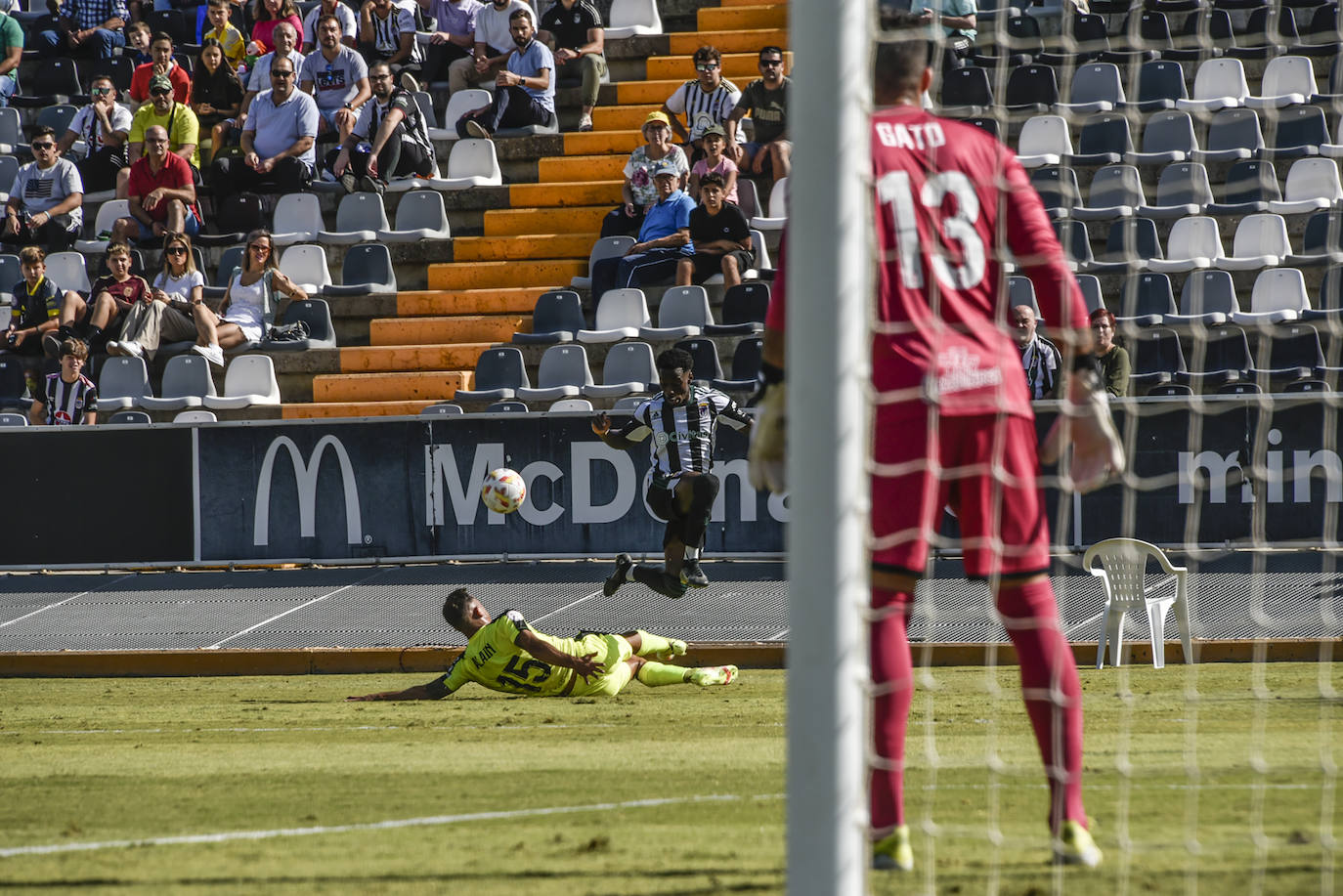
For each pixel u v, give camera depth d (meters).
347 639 35.38
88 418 48.44
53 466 42.91
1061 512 36.84
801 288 10.91
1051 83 59.22
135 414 49.41
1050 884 12.30
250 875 13.50
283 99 60.06
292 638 35.72
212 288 55.75
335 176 59.97
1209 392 44.84
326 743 22.47
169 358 53.03
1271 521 37.59
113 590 40.72
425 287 58.00
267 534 42.44
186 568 42.59
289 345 53.31
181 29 72.31
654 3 67.38
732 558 40.69
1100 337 39.38
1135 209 53.19
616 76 66.06
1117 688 26.45
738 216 52.47
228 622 37.19
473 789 17.81
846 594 10.75
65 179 60.34
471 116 61.88
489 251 58.03
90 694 30.86
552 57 63.81
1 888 13.29
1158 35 61.69
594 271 53.12
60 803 17.61
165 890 13.05
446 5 66.12
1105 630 30.12
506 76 61.62
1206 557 37.53
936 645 31.53
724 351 49.41
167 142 58.66
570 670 27.72
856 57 10.90
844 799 10.66
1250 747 19.22
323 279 56.59
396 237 58.16
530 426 41.53
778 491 13.25
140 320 52.47
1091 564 33.78
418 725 24.30
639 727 23.25
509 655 27.50
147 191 58.38
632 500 41.06
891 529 12.77
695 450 33.44
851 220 10.88
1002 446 13.02
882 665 12.75
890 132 13.30
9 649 35.81
